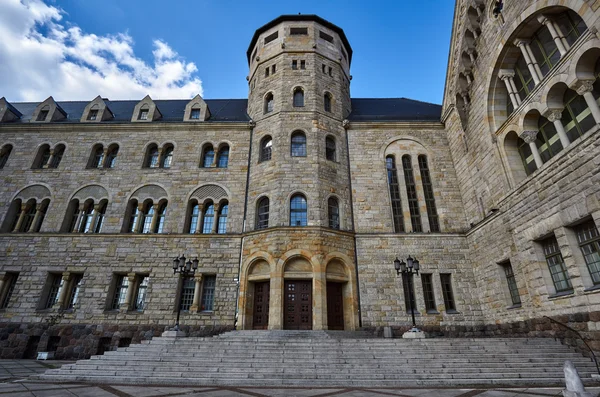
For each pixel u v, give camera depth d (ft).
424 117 91.30
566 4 45.70
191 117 90.12
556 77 48.26
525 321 54.49
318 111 83.76
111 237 74.23
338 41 100.37
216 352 44.73
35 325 66.33
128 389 33.27
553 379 36.22
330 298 67.72
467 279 70.08
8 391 31.86
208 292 70.54
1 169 83.25
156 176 81.20
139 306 70.03
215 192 79.10
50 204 78.89
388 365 39.99
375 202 77.56
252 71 100.83
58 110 94.79
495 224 63.31
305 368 39.24
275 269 65.21
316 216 70.54
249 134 86.22
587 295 42.65
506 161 60.70
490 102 65.41
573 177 44.42
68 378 39.19
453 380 35.81
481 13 67.15
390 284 69.31
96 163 86.02
